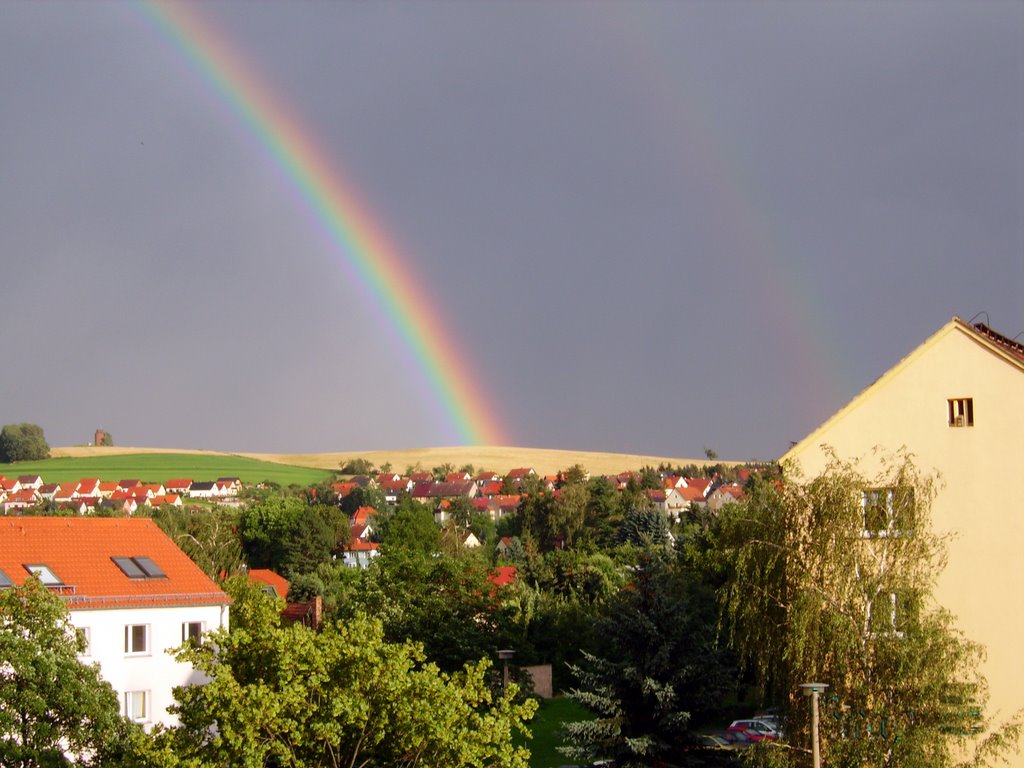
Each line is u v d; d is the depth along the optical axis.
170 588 47.97
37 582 30.61
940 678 27.91
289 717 24.88
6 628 29.06
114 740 28.75
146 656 46.12
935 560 33.50
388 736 25.88
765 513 31.53
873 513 30.59
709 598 54.12
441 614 57.88
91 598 44.78
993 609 35.16
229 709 24.03
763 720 47.44
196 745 24.45
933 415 36.81
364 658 25.75
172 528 104.00
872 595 29.12
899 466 32.78
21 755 27.16
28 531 47.91
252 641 26.16
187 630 47.66
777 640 30.14
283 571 136.25
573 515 154.12
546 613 68.94
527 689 57.22
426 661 56.56
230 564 103.00
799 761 28.42
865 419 37.75
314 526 138.50
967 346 36.50
